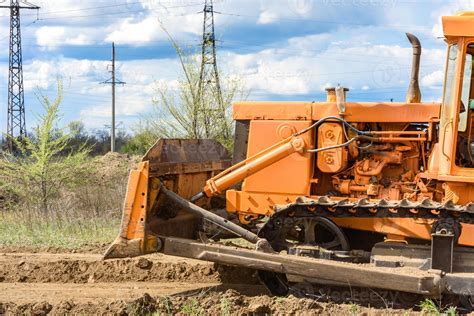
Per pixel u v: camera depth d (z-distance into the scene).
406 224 6.86
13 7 38.72
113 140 40.19
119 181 19.36
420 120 7.32
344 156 7.52
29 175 15.59
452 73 6.64
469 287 6.36
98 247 10.33
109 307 6.54
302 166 7.56
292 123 7.66
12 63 38.75
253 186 7.74
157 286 7.93
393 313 6.41
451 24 6.54
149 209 7.27
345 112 7.54
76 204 14.79
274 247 7.18
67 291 7.59
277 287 7.19
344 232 7.28
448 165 6.67
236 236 8.27
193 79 18.39
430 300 6.42
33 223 12.83
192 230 8.33
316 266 6.66
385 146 7.47
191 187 8.31
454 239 6.59
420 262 6.73
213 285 8.00
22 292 7.52
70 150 16.36
